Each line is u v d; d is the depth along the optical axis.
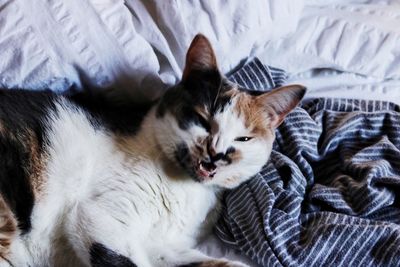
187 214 0.58
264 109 0.57
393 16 0.71
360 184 0.57
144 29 0.59
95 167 0.55
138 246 0.53
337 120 0.65
